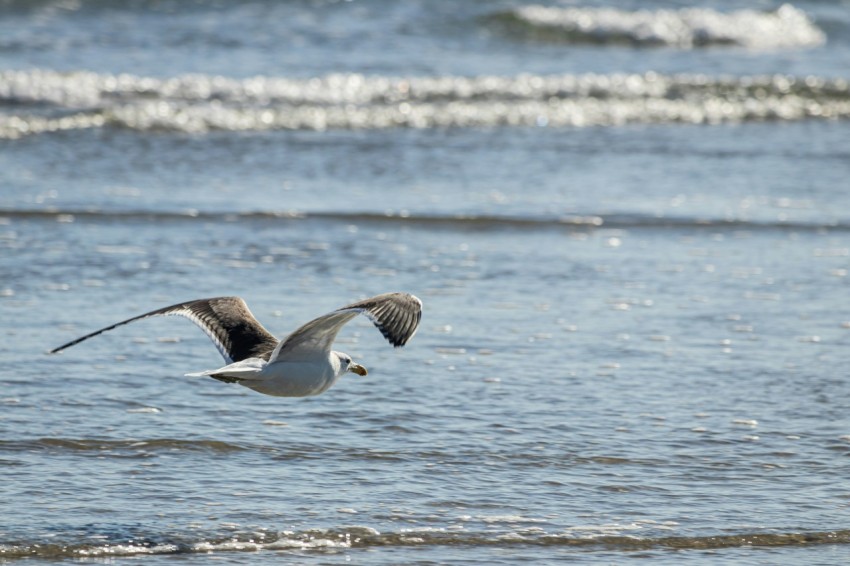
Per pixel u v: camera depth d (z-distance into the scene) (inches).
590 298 612.1
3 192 772.0
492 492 386.0
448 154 952.3
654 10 1658.5
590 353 527.8
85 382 474.9
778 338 554.6
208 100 1085.1
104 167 855.7
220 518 360.8
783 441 434.9
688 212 794.8
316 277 631.2
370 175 871.7
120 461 402.0
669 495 386.9
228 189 813.9
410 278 636.1
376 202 794.2
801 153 1002.7
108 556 334.3
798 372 509.4
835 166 953.5
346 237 714.2
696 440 433.7
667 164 942.4
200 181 832.3
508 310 587.5
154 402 458.3
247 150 933.8
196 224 728.3
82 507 364.8
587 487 391.5
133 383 477.7
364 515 366.3
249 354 309.1
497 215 768.9
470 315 577.3
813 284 646.5
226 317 317.7
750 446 429.4
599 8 1627.7
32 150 889.5
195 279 618.5
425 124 1074.1
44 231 694.5
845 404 473.4
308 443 423.2
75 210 737.0
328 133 1018.1
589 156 964.0
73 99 1054.4
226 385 481.1
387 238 716.0
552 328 561.3
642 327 566.6
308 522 360.2
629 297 615.5
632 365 513.7
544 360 517.3
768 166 946.1
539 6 1589.6
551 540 353.4
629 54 1459.2
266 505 371.2
